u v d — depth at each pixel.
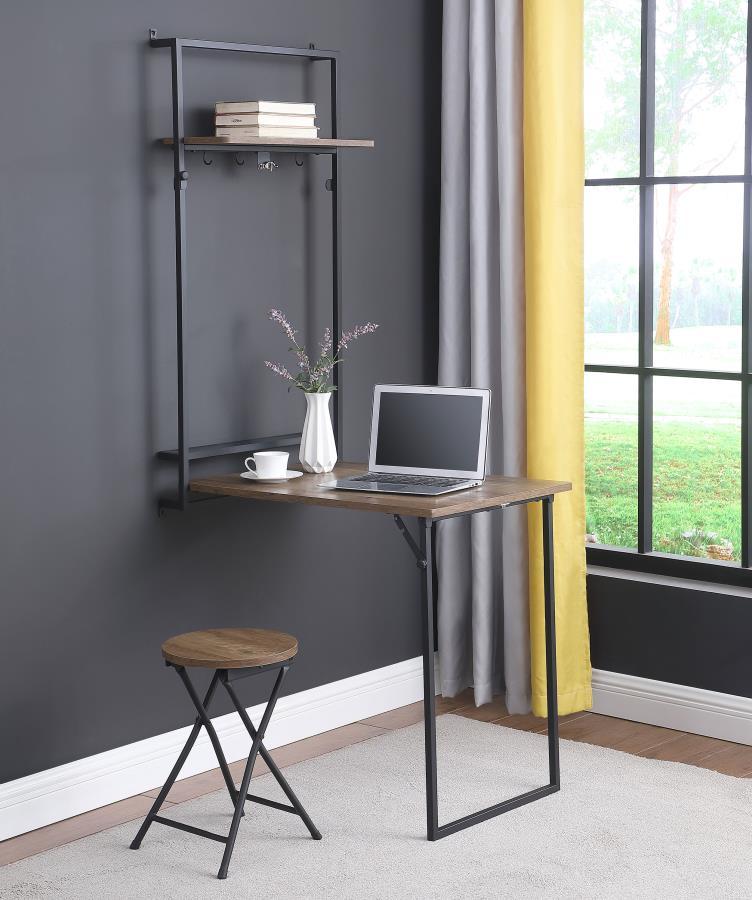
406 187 4.25
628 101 5.49
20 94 3.16
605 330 5.56
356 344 4.13
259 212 3.79
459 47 4.20
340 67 3.99
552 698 3.48
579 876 2.97
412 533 4.36
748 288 3.84
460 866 3.03
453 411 3.51
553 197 3.99
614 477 5.59
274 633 3.23
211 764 3.75
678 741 3.95
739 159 5.28
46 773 3.34
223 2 3.63
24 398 3.22
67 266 3.30
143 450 3.52
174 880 2.97
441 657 4.42
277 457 3.48
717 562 4.05
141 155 3.45
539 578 4.09
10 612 3.24
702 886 2.91
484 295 4.21
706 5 5.34
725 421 5.35
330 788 3.55
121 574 3.49
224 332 3.71
